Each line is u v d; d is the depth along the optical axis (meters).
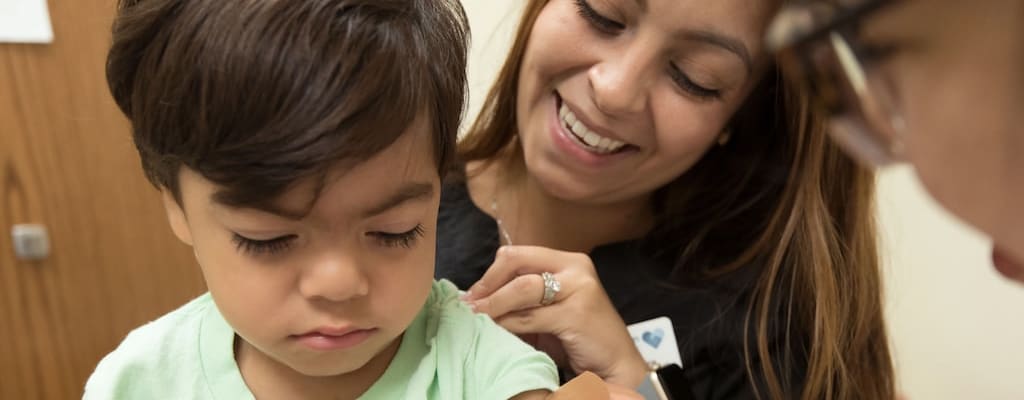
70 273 1.28
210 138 0.43
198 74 0.43
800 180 0.86
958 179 0.24
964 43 0.22
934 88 0.23
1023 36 0.21
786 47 0.26
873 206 0.91
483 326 0.60
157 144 0.47
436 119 0.49
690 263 0.91
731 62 0.73
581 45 0.76
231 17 0.44
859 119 0.26
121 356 0.59
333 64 0.43
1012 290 1.46
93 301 1.31
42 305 1.27
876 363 0.91
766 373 0.83
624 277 0.89
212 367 0.57
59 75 1.19
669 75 0.76
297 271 0.47
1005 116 0.22
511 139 0.98
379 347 0.52
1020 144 0.22
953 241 1.52
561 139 0.82
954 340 1.57
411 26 0.48
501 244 0.93
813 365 0.84
